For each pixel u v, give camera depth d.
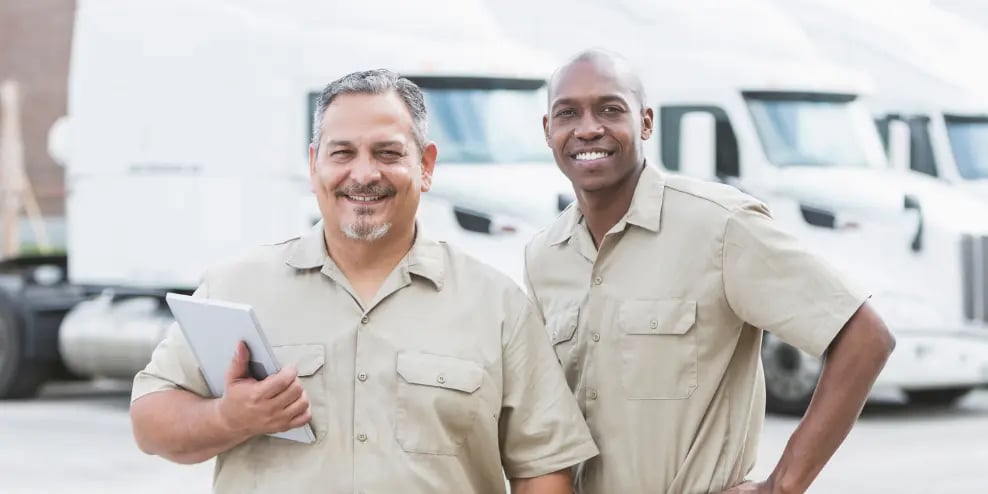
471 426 3.80
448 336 3.82
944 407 12.18
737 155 11.68
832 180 11.37
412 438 3.75
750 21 11.99
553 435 3.88
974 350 10.99
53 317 12.80
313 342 3.82
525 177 10.29
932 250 11.11
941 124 13.48
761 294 3.91
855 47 13.53
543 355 3.93
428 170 3.96
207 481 9.16
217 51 11.23
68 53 26.64
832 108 11.87
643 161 4.12
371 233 3.78
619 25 12.16
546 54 11.09
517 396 3.88
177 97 11.48
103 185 11.97
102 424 11.54
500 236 10.10
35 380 12.98
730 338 4.00
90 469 9.56
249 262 3.94
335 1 10.85
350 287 3.84
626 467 4.01
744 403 4.03
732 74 11.77
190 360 3.83
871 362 3.81
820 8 13.55
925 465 9.35
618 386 4.02
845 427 3.84
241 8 11.18
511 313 3.89
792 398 11.15
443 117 10.43
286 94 10.88
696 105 11.88
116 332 11.93
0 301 12.92
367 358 3.80
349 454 3.76
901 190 11.23
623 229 4.05
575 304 4.13
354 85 3.80
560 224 4.23
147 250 11.66
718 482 3.97
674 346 3.97
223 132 11.16
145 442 3.81
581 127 3.99
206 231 11.26
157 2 11.66
